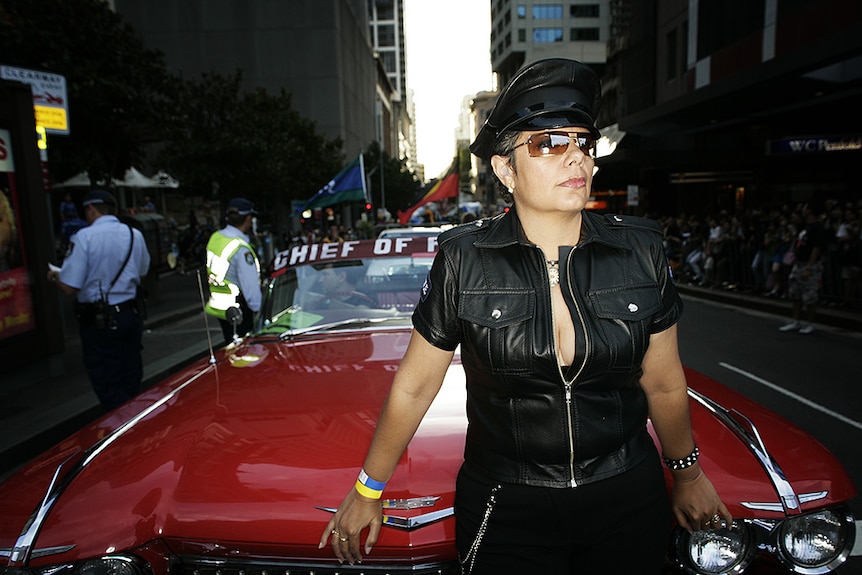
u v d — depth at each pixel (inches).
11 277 229.8
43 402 214.5
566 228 54.1
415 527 63.4
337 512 59.2
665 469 68.2
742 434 72.7
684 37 935.0
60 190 911.7
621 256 53.7
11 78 255.1
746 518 64.1
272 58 1829.5
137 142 565.3
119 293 172.7
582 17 3299.7
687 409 58.3
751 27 741.3
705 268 585.0
